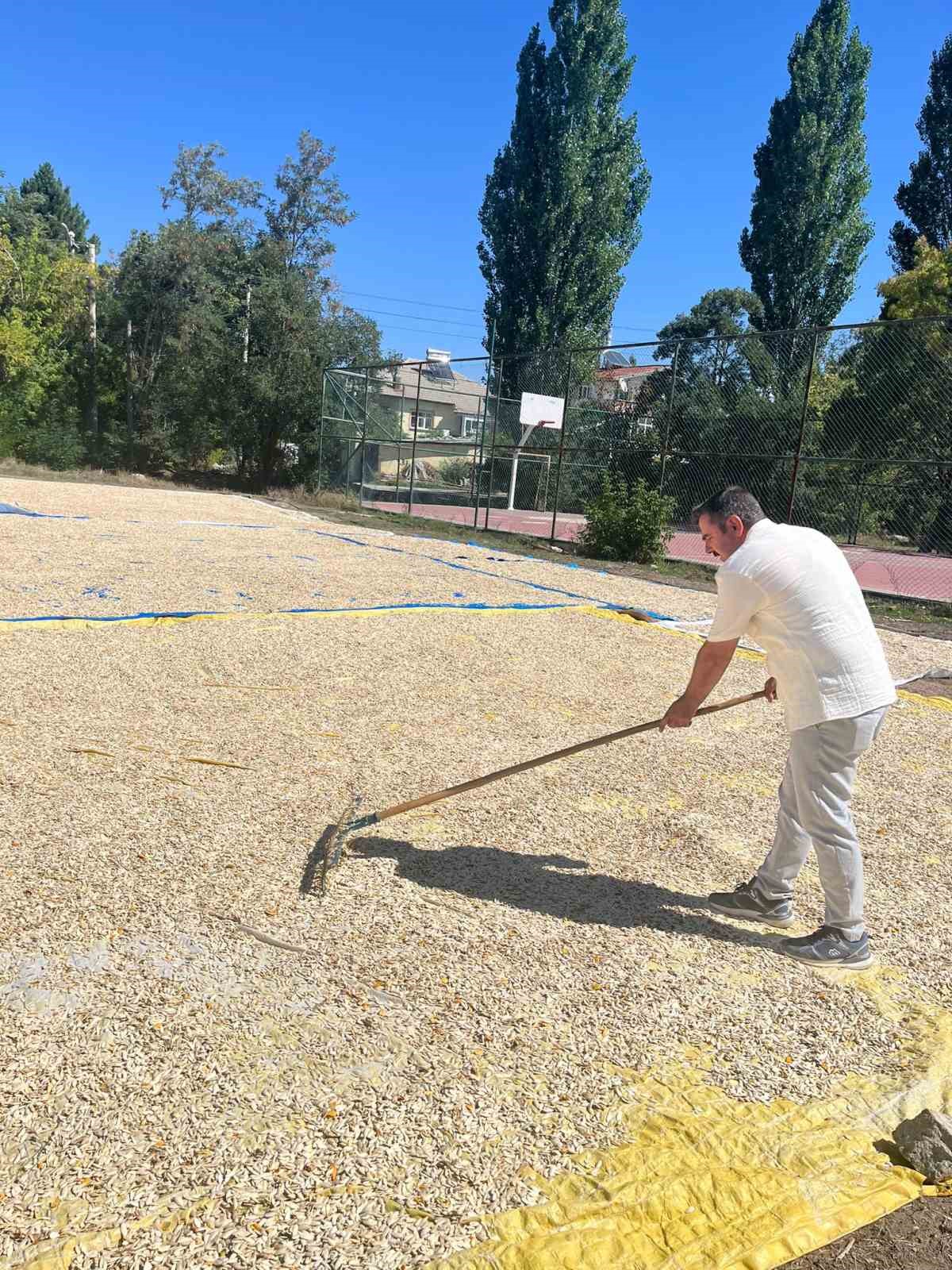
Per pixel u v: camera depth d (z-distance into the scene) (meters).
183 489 25.62
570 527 20.88
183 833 3.77
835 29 29.59
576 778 4.75
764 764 5.17
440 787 4.50
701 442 17.02
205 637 7.24
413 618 8.51
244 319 29.34
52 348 31.02
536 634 8.25
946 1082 2.54
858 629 3.02
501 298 30.69
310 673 6.41
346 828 3.67
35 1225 1.89
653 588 12.13
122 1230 1.89
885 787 4.93
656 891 3.60
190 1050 2.46
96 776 4.29
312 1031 2.58
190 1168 2.06
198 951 2.94
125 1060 2.41
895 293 24.62
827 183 29.98
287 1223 1.94
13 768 4.30
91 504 17.78
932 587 14.73
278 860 3.61
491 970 2.96
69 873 3.37
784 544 3.05
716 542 3.27
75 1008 2.60
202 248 30.36
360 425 23.94
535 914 3.34
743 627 3.12
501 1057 2.53
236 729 5.14
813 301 31.03
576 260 29.52
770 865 3.35
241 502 21.27
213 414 28.64
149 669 6.23
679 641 8.44
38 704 5.30
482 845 3.89
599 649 7.84
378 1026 2.63
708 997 2.90
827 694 2.97
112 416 32.03
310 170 34.69
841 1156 2.25
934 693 7.25
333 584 10.19
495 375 19.09
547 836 4.03
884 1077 2.57
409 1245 1.91
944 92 29.84
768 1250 1.97
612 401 20.31
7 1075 2.32
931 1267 1.97
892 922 3.46
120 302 31.03
